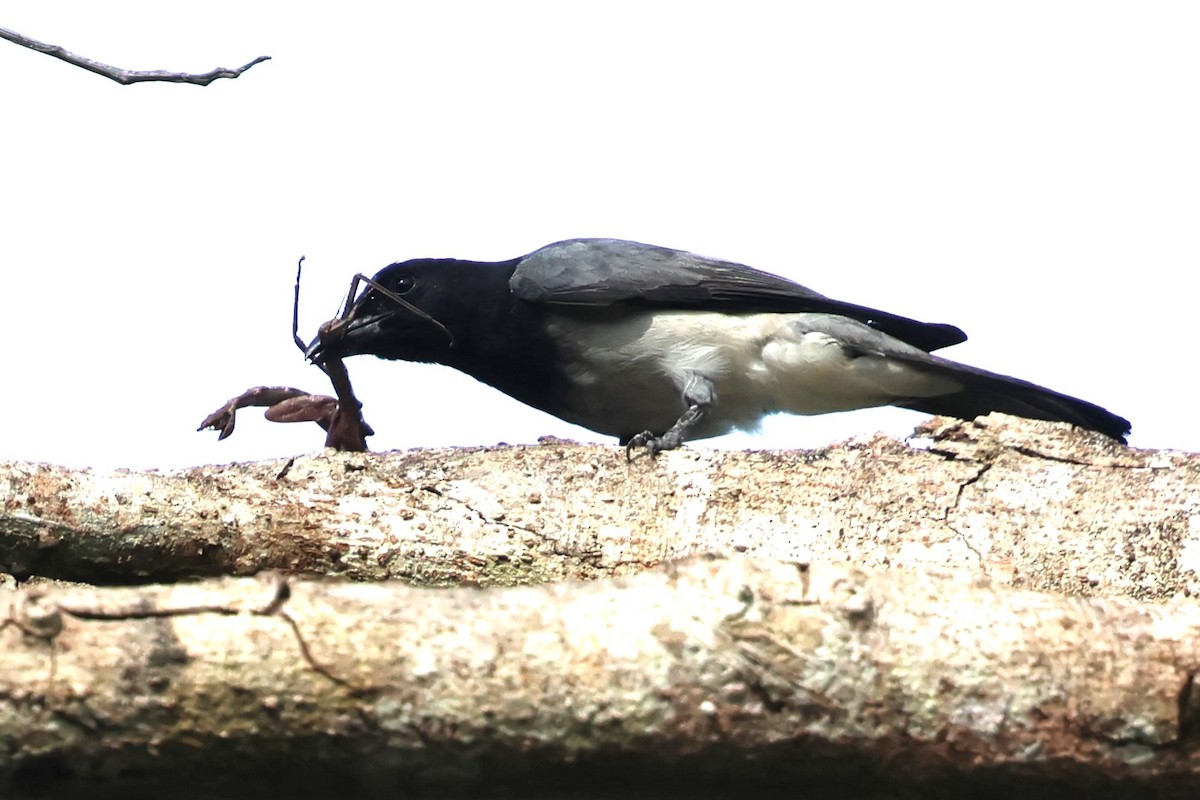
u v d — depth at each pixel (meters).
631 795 6.96
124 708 6.34
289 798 6.76
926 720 6.80
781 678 6.75
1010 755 6.81
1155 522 10.70
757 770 6.85
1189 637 6.99
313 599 6.68
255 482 11.26
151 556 10.90
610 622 6.82
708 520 11.10
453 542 11.08
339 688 6.53
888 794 6.98
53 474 10.90
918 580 7.09
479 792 6.85
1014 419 11.41
